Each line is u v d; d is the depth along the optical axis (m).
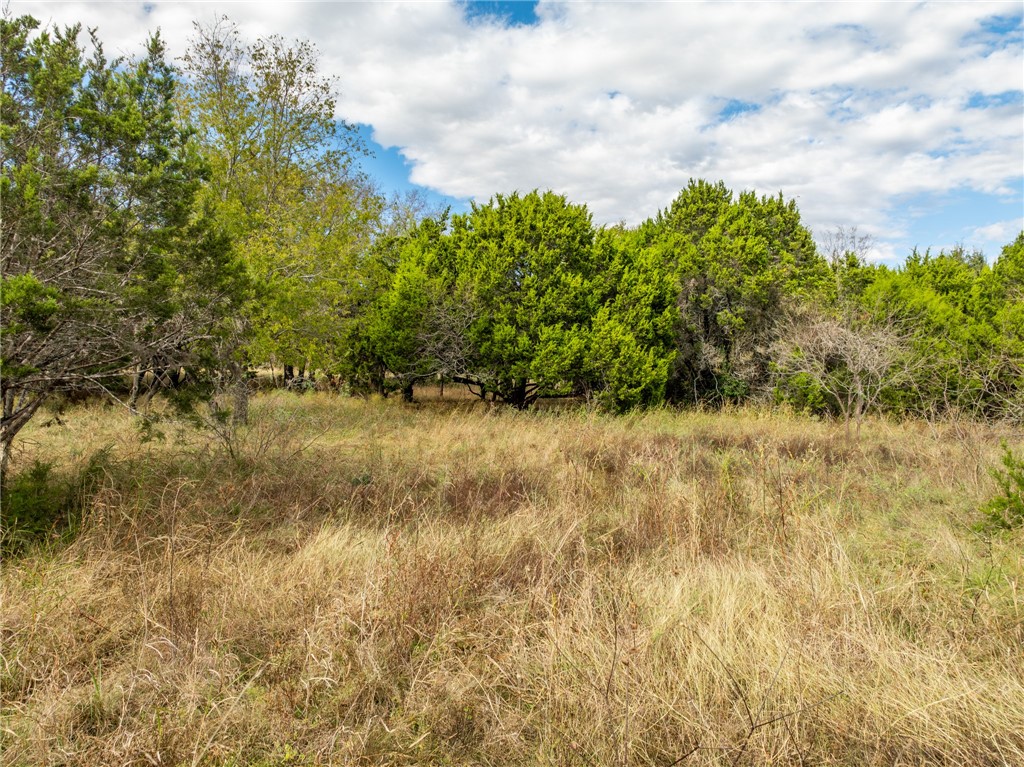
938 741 2.53
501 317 14.84
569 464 7.19
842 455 9.12
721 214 18.88
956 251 24.47
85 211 4.82
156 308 5.32
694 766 2.45
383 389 18.23
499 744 2.69
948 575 4.26
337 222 13.07
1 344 4.40
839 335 12.57
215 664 3.14
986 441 8.74
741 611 3.58
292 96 12.67
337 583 4.02
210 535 4.77
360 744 2.62
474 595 4.08
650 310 15.41
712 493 5.99
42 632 3.35
